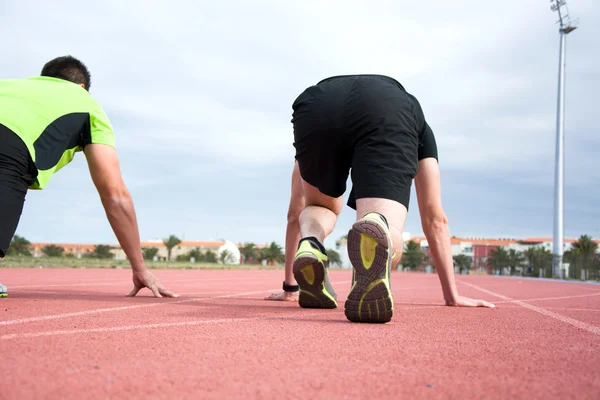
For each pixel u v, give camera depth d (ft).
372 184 6.83
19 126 8.48
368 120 6.99
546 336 6.17
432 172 9.82
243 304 10.35
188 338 5.29
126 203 10.98
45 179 8.98
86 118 10.00
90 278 26.17
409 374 3.78
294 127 8.00
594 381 3.70
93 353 4.36
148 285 11.76
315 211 8.84
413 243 229.25
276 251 215.10
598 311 10.57
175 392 3.16
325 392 3.23
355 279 6.64
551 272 88.84
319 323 6.81
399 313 8.83
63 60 10.82
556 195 92.12
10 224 8.14
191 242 249.55
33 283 19.66
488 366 4.16
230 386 3.33
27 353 4.29
